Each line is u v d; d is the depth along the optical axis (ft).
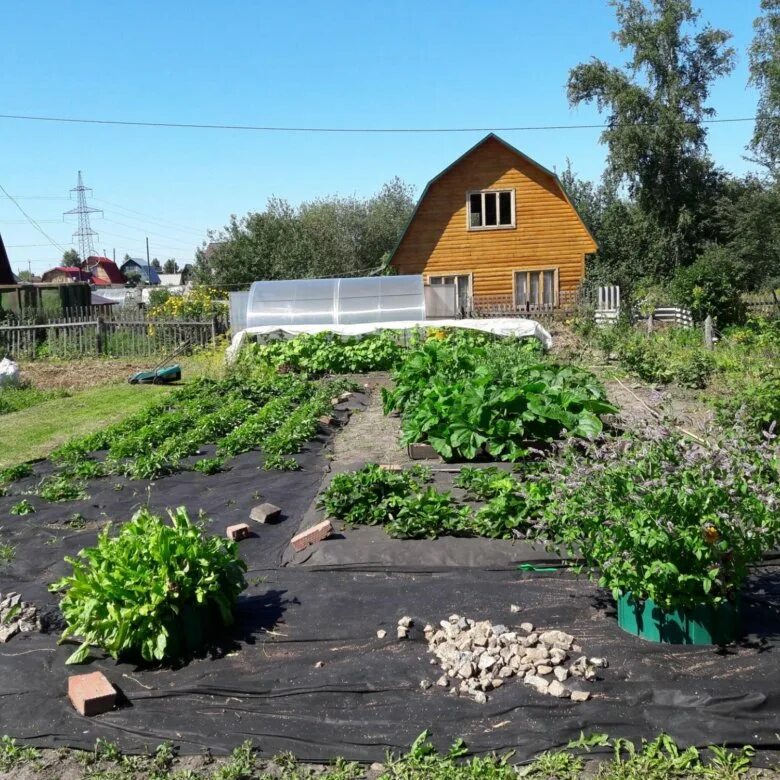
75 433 43.68
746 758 13.51
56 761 14.42
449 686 15.58
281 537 24.72
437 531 22.91
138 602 16.74
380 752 14.15
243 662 16.79
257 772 13.87
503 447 31.37
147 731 14.92
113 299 167.53
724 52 149.69
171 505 28.81
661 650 16.01
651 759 13.48
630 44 150.61
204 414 44.80
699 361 51.21
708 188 151.64
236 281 147.43
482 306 111.45
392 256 112.88
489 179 110.11
